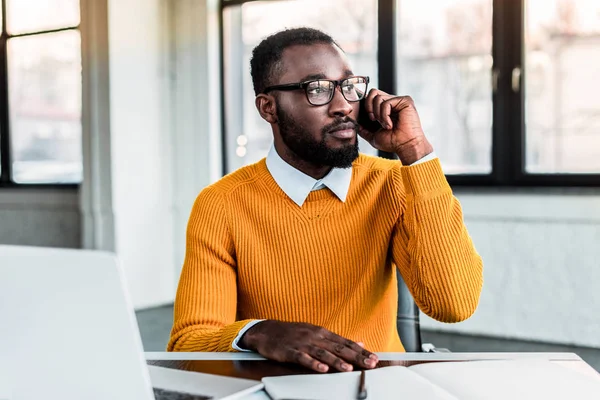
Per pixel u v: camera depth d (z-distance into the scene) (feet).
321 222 4.37
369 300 4.42
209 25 15.42
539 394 2.63
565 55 11.90
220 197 4.49
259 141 15.23
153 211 15.79
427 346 4.77
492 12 12.39
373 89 4.44
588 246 11.64
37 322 2.23
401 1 13.24
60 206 17.19
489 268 12.64
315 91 4.17
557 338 12.01
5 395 2.23
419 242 4.07
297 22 14.37
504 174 12.51
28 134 17.78
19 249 2.25
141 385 2.31
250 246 4.38
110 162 14.92
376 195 4.46
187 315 4.12
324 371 3.00
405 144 4.33
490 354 3.38
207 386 2.77
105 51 14.83
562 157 12.05
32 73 17.51
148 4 15.44
